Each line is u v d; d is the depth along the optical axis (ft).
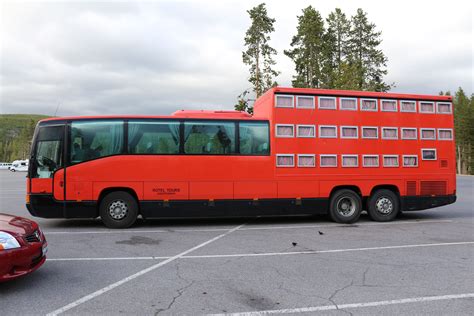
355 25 141.79
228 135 34.63
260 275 18.81
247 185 34.47
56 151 32.45
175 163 33.58
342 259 22.07
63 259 21.95
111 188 33.04
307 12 126.62
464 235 29.94
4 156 553.23
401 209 37.29
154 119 33.86
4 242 15.94
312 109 35.86
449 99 38.99
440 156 38.40
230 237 28.99
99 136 32.96
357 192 36.83
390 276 18.71
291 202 35.04
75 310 14.29
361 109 36.78
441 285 17.30
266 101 36.73
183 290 16.55
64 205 32.09
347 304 14.96
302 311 14.26
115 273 19.12
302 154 35.37
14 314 13.89
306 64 126.41
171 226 34.42
